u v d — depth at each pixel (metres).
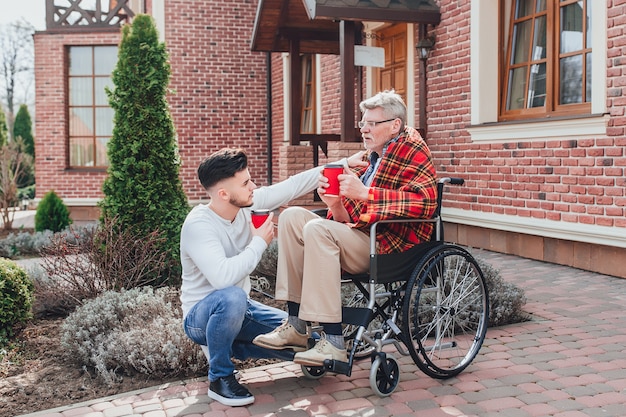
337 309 3.16
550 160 6.86
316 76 12.80
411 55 9.36
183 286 3.40
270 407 3.18
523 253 7.44
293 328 3.31
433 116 8.91
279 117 14.52
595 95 6.26
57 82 14.70
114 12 14.94
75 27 14.70
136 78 6.23
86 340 4.04
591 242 6.39
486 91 7.94
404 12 8.45
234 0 14.58
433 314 4.07
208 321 3.19
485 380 3.47
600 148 6.22
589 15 6.62
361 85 10.98
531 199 7.16
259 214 3.28
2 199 12.68
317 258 3.16
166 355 3.67
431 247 3.48
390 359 3.32
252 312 3.49
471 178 8.17
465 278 3.74
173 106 14.33
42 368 4.01
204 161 3.26
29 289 4.94
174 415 3.12
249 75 14.80
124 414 3.15
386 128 3.46
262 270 6.21
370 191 3.25
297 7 9.79
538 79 7.38
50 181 14.78
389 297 3.55
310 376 3.53
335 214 3.57
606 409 3.06
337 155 8.20
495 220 7.70
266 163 15.09
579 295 5.41
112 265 5.54
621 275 6.12
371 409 3.12
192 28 14.35
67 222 11.41
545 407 3.10
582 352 3.89
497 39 7.91
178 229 6.14
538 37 7.40
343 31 8.25
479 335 3.68
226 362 3.24
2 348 4.40
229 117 14.73
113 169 6.18
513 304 4.55
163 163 6.27
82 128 15.21
